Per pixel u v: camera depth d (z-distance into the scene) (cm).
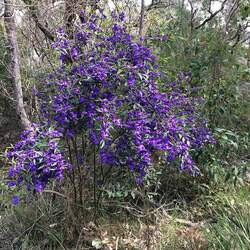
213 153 395
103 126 284
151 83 312
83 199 334
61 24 388
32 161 269
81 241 321
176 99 371
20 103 432
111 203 355
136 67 304
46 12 396
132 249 314
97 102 298
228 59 481
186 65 473
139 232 329
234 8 571
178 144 308
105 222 338
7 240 332
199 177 396
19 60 444
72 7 375
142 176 308
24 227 337
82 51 321
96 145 330
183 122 334
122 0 447
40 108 348
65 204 335
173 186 393
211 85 444
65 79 303
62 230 331
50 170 274
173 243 311
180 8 608
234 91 460
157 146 299
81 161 325
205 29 538
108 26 361
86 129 303
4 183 361
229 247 280
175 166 374
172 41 483
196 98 415
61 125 300
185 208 373
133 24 461
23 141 279
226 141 399
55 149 275
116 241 315
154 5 586
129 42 321
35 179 274
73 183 322
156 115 311
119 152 302
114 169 352
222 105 445
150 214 346
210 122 433
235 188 382
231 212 338
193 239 314
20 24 428
